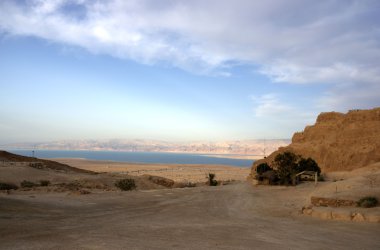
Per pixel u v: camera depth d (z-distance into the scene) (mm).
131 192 35031
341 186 26078
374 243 12625
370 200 19750
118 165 150875
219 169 134000
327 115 86750
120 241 12016
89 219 17250
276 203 27297
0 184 37375
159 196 31812
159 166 150250
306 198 29062
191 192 37219
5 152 76188
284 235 14016
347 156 66438
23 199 21859
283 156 46781
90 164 154000
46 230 13586
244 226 16297
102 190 38250
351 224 16562
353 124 75312
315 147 73812
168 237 13062
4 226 13672
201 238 13039
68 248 10750
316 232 14727
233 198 31562
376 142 66688
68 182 48562
